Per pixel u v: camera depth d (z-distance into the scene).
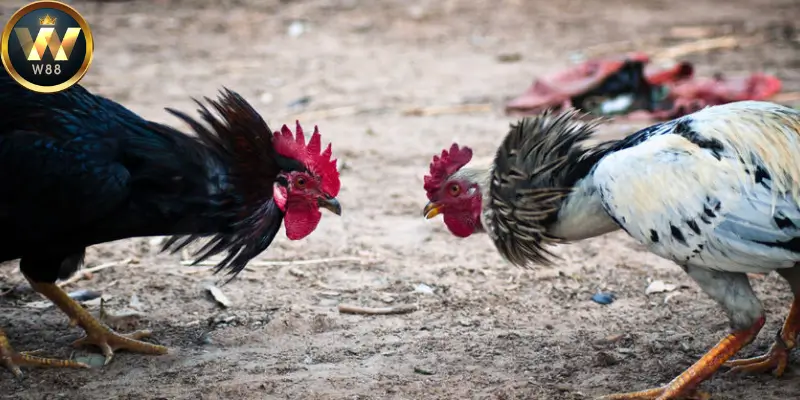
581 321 10.73
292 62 23.73
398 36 26.38
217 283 11.80
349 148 17.17
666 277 12.02
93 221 9.04
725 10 29.14
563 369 9.45
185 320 10.77
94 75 21.91
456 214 9.55
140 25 26.89
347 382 9.12
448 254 12.80
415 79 22.22
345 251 12.90
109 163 8.95
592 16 28.70
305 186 9.61
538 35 26.47
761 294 11.31
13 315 10.82
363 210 14.48
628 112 18.30
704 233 7.82
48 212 8.88
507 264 12.43
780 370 9.21
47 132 8.85
